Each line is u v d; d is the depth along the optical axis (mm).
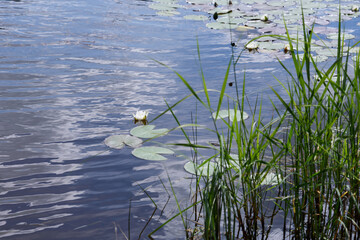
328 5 7488
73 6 6910
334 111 2080
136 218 2250
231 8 7285
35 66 4414
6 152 2852
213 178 1903
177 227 2178
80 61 4605
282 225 2184
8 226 2172
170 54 4895
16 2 6980
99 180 2582
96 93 3846
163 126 3252
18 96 3715
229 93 3854
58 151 2891
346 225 2043
